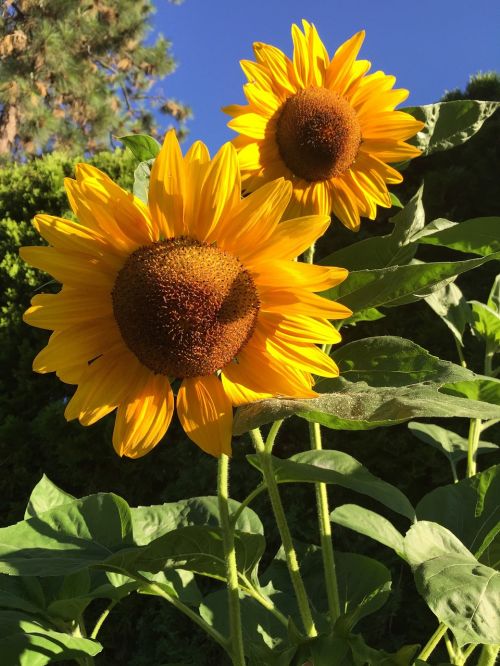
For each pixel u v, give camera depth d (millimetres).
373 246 541
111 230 399
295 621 580
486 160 1143
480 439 932
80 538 465
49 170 1477
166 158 390
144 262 397
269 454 452
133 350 406
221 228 402
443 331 1009
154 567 446
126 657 1026
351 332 1058
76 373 414
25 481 1179
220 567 470
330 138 543
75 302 408
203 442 406
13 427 1197
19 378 1253
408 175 1194
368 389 410
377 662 375
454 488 542
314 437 544
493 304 692
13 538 448
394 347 445
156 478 1102
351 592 587
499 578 347
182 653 924
